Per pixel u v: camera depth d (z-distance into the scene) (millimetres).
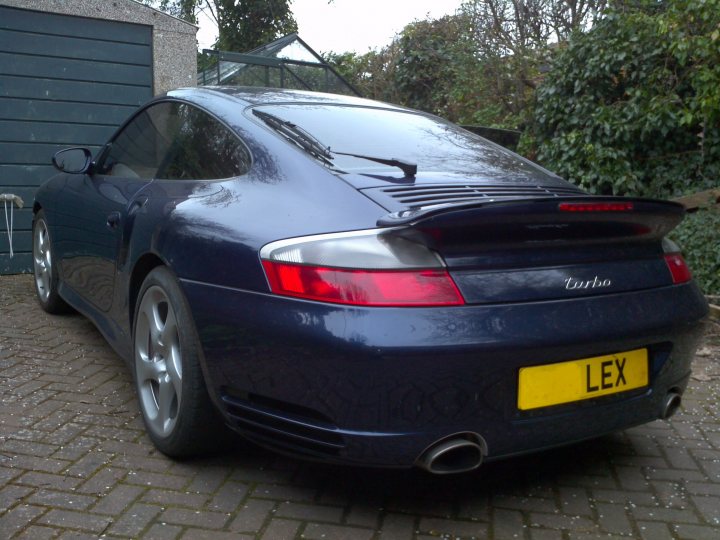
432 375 2188
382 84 13867
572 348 2350
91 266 3994
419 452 2262
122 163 4016
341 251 2275
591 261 2514
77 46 7141
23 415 3383
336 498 2689
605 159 7359
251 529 2459
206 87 3658
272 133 2941
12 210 6941
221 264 2570
